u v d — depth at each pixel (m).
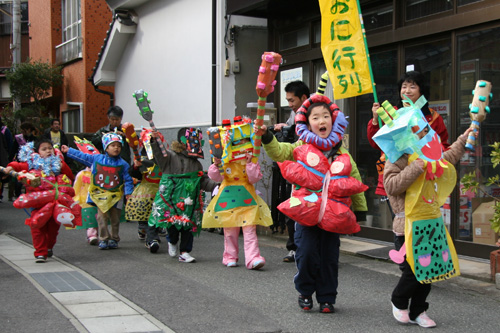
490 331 4.17
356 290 5.37
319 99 4.74
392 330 4.18
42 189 6.48
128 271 6.08
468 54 6.43
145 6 12.39
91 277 5.81
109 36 13.36
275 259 6.84
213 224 6.21
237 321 4.33
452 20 6.50
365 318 4.47
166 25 11.52
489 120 6.31
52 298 4.93
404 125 4.02
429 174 4.09
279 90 9.41
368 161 7.84
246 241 6.26
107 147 7.31
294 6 8.69
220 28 9.67
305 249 4.50
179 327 4.18
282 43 9.30
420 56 7.05
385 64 7.57
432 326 4.24
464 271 5.87
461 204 6.58
